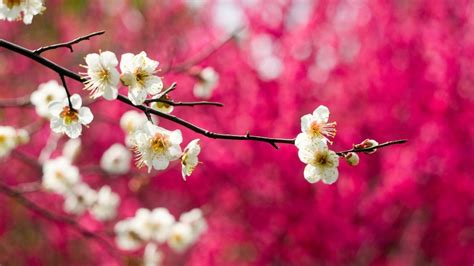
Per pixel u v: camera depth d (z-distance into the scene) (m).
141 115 3.79
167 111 2.23
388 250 5.87
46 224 7.27
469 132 5.32
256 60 5.91
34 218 7.28
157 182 6.14
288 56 5.83
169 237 4.11
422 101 5.39
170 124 6.28
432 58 5.49
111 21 9.95
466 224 5.57
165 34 9.05
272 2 6.01
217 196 6.03
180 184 6.06
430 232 5.83
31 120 7.46
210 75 3.36
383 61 5.56
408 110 5.50
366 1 5.78
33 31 9.51
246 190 5.73
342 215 5.45
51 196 6.92
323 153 1.98
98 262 7.49
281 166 5.55
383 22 5.66
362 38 5.77
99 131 7.23
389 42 5.59
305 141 2.00
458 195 5.36
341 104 5.73
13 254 7.83
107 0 9.87
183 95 6.24
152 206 7.40
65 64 9.84
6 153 3.76
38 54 1.89
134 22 9.64
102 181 7.08
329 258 5.55
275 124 5.65
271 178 5.66
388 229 5.68
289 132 5.57
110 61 1.90
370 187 5.91
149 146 1.99
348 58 5.83
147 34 9.51
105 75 1.91
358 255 5.81
